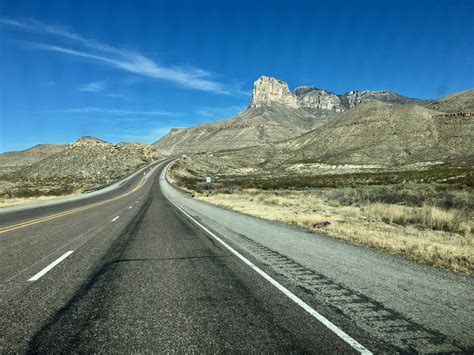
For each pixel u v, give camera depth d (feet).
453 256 26.50
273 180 262.47
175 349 11.96
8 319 14.56
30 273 22.25
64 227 46.68
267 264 24.81
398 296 17.61
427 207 57.77
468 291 18.51
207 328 13.67
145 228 45.83
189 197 138.72
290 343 12.41
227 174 428.97
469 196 73.20
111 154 443.73
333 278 21.01
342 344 12.35
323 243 33.65
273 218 58.59
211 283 20.03
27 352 11.75
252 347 12.10
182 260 26.27
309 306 16.16
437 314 15.17
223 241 35.12
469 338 12.88
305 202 93.15
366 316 14.93
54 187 251.19
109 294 17.95
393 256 27.55
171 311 15.53
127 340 12.64
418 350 11.95
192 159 506.07
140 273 22.35
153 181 275.39
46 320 14.47
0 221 55.01
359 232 39.19
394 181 192.24
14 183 306.55
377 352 11.78
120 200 120.37
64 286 19.38
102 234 40.14
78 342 12.47
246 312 15.40
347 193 105.09
